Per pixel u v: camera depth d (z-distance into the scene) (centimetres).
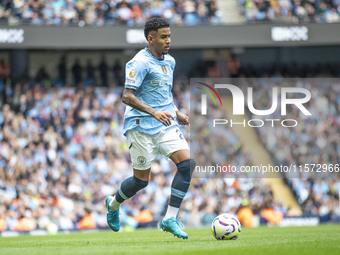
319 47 2905
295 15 2675
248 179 2381
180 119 871
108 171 2358
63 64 2759
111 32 2412
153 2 2689
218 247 687
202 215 2225
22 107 2555
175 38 2441
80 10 2616
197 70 2834
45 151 2380
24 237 1305
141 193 2220
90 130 2502
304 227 1650
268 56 2916
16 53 2753
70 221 2044
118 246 756
